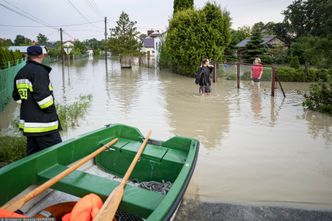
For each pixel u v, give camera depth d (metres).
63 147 3.41
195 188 3.93
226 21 18.03
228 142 5.85
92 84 15.17
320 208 3.46
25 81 3.48
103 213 2.17
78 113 8.02
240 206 3.47
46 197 3.12
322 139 6.08
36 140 3.71
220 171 4.49
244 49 30.75
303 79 16.70
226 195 3.76
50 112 3.63
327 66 15.63
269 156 5.12
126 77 18.97
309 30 57.47
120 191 2.49
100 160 4.09
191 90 12.95
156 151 3.86
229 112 8.57
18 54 18.67
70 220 2.24
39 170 3.07
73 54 52.78
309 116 8.12
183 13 18.56
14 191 2.76
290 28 61.53
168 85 14.73
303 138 6.14
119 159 3.94
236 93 12.19
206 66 11.65
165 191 3.29
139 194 2.58
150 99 10.63
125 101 10.21
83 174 2.95
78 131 6.48
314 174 4.44
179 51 18.48
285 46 39.69
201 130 6.70
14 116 8.51
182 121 7.49
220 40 17.91
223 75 17.33
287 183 4.14
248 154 5.21
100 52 75.12
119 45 49.16
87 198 2.42
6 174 2.63
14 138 5.04
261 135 6.34
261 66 12.70
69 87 13.97
